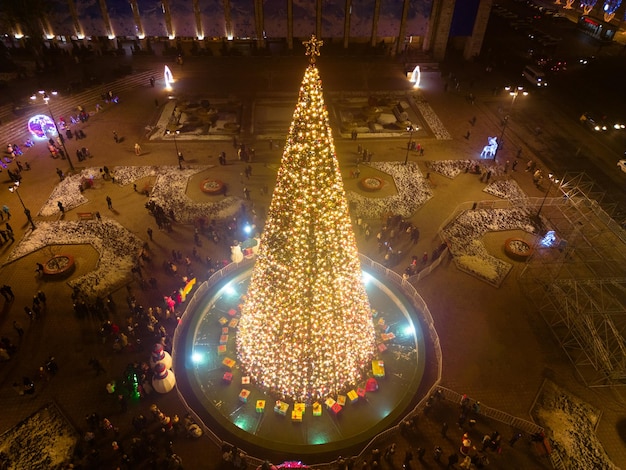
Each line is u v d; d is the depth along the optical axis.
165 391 24.28
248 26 65.56
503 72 67.12
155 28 65.25
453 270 33.06
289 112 55.31
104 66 61.91
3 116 50.12
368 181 42.47
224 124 51.47
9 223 36.81
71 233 35.84
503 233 36.94
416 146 48.16
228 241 35.12
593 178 44.50
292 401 24.00
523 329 28.89
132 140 48.66
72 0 62.25
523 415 24.22
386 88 61.34
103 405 24.17
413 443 22.58
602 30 81.38
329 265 19.50
